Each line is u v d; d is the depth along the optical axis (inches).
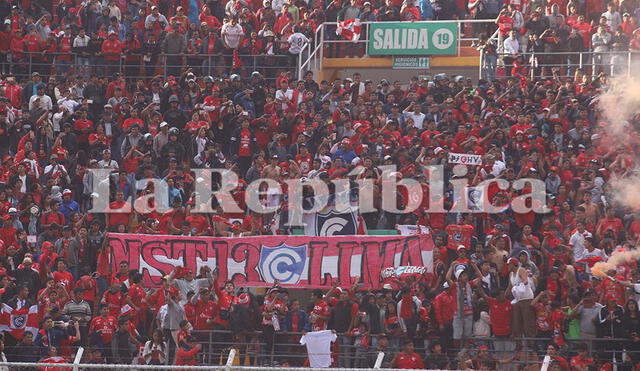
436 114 3361.2
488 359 2379.4
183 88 3531.0
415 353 2420.0
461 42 3988.7
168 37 3757.4
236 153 3292.3
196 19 4067.4
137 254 2704.2
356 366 2480.3
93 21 3873.0
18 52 3791.8
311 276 2684.5
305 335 2465.6
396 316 2508.6
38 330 2532.0
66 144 3304.6
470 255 2719.0
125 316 2514.8
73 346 2504.9
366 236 2677.2
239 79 3513.8
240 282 2696.9
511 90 3491.6
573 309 2518.5
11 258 2770.7
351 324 2504.9
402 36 3860.7
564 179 3093.0
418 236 2667.3
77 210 3053.6
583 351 2395.4
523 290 2498.8
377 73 3954.2
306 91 3511.3
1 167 3159.5
